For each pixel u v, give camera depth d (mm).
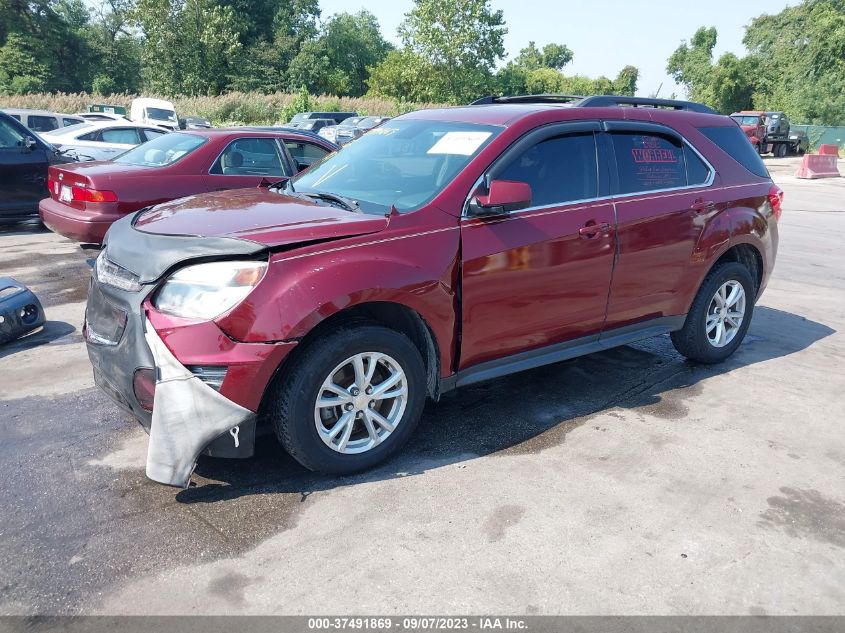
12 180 9109
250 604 2445
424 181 3705
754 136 33969
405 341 3328
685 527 3012
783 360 5328
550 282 3854
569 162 4027
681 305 4676
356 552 2752
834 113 45938
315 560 2695
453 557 2740
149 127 14562
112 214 6695
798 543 2932
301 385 3043
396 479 3328
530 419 4070
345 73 74812
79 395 4215
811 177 23938
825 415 4281
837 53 47000
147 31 57812
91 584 2523
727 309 5043
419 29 58750
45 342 5160
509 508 3102
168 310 2926
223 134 7422
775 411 4316
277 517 2977
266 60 65250
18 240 8992
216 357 2859
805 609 2533
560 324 4004
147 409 3012
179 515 2971
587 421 4066
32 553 2686
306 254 3039
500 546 2820
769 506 3211
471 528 2938
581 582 2621
